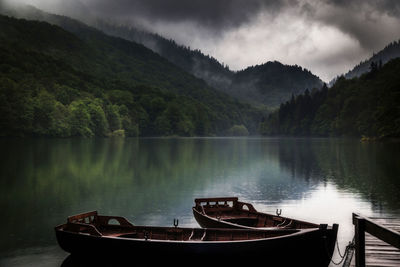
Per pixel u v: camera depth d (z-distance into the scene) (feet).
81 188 111.24
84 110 572.92
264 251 43.27
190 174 145.28
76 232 49.14
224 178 134.62
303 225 51.31
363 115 516.73
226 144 419.74
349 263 44.60
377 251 46.78
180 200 94.68
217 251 43.37
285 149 309.22
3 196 97.96
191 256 43.93
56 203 89.86
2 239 60.90
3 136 459.73
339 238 60.03
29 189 107.86
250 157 225.76
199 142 487.20
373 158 211.41
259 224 61.98
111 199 95.35
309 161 198.29
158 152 265.75
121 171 151.53
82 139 540.93
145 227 51.90
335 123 612.70
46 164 171.12
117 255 46.21
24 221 72.84
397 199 94.53
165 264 44.88
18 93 497.05
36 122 498.28
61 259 51.08
